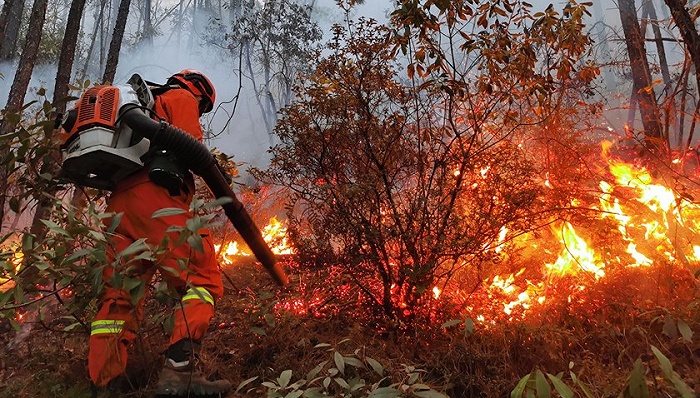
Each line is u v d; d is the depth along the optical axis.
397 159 2.71
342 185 2.55
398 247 2.63
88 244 2.33
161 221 2.12
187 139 2.16
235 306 2.82
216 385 2.10
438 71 2.78
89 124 2.12
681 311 2.23
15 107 3.43
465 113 2.87
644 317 2.34
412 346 2.42
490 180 2.59
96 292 1.85
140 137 2.18
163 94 2.37
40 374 2.37
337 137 2.71
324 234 2.63
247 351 2.49
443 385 2.15
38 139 2.51
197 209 1.76
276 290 3.14
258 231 2.46
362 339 2.47
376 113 2.70
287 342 2.51
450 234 2.56
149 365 2.34
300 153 2.74
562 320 2.46
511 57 2.90
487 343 2.31
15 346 2.67
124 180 2.20
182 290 2.18
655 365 2.00
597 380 1.99
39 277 2.06
